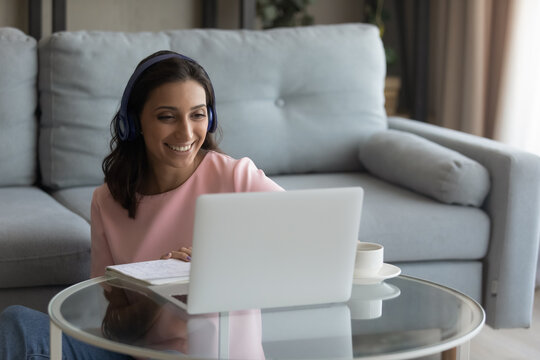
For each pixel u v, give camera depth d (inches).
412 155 111.7
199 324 52.6
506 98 144.3
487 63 152.0
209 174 69.1
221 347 49.3
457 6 154.6
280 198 51.1
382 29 166.4
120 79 114.6
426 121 161.9
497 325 104.9
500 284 104.0
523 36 141.8
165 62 63.7
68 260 88.9
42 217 93.7
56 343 56.0
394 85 158.6
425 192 107.8
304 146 123.0
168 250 68.1
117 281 61.7
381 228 99.8
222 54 119.3
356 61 126.2
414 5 170.6
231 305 53.1
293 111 123.5
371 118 127.1
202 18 158.6
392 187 115.0
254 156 120.3
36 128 116.3
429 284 64.7
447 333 53.0
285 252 52.5
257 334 51.6
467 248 103.3
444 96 158.7
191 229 68.2
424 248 101.6
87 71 113.1
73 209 103.0
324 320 54.7
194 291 51.9
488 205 105.2
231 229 50.6
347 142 125.3
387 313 56.9
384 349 49.9
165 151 63.8
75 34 114.7
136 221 68.9
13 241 87.0
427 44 160.2
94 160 114.2
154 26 155.7
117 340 50.2
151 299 57.1
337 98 125.0
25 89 113.8
